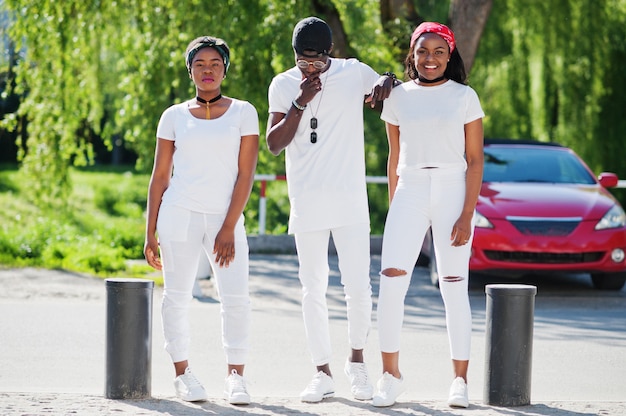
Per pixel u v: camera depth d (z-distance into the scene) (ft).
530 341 20.88
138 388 20.63
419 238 20.86
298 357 27.35
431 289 41.91
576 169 43.83
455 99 20.76
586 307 37.63
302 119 21.01
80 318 32.42
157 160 21.25
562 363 27.07
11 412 19.13
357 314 21.27
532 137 78.89
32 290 38.19
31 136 59.00
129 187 144.15
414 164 20.88
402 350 28.53
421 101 20.88
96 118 61.93
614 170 78.74
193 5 52.80
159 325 31.89
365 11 59.67
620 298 39.86
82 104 59.47
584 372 25.86
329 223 20.94
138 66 57.88
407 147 20.98
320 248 21.20
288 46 52.24
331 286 43.52
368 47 58.59
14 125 59.26
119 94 79.10
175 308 20.85
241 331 20.97
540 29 71.46
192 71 20.86
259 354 27.68
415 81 21.30
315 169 20.97
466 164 21.02
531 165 43.73
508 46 77.51
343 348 28.99
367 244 21.25
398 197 21.04
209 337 29.91
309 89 20.48
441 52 20.81
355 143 21.18
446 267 20.85
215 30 52.13
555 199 40.16
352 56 58.13
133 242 55.36
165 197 20.95
